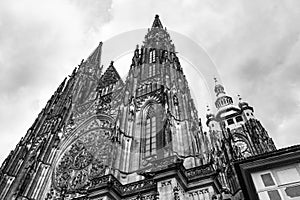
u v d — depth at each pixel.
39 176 56.28
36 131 75.31
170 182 33.22
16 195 50.78
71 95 84.81
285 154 20.73
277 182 19.94
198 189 34.31
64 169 57.22
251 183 20.67
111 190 36.41
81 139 63.75
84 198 40.06
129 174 43.06
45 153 61.31
